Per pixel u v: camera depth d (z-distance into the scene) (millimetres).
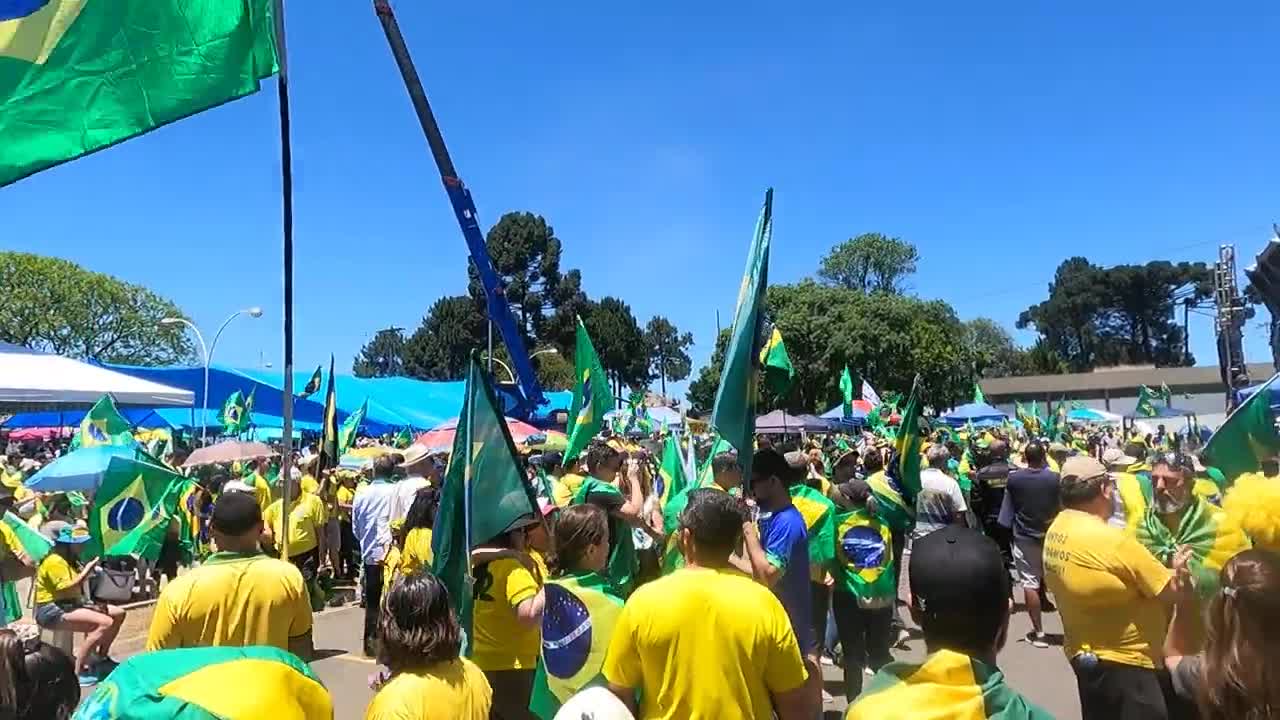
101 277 58781
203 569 3697
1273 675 2297
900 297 60031
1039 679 7422
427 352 75062
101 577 7980
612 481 6488
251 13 4047
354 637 9734
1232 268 17188
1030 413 37875
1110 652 4070
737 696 2844
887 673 2230
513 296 72188
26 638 2490
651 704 2943
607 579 4086
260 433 30016
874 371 56750
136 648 8977
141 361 61406
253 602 3666
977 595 2162
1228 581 2426
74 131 3836
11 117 3768
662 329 100688
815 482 9930
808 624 4688
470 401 4027
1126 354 112750
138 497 7574
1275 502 3012
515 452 4051
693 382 65562
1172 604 3736
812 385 56938
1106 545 4062
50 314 55844
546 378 67562
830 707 6832
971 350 62594
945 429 26266
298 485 10789
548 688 3857
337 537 12984
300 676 2357
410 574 3158
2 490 7195
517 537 4293
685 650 2881
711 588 2955
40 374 17062
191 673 2195
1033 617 8430
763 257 4242
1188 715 2762
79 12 3885
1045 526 8375
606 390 7809
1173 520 5137
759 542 4246
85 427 11734
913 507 7617
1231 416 4473
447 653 3045
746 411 4254
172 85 3953
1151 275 111375
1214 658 2420
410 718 2857
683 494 5668
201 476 17156
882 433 21422
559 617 3877
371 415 28000
